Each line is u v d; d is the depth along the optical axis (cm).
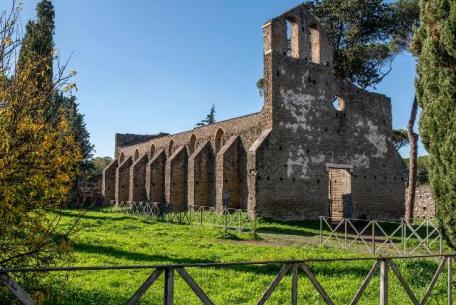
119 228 2262
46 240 716
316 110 3047
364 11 3369
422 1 1293
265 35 2967
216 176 3288
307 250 1667
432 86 1214
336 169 3247
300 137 2950
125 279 1107
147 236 1978
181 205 3972
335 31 3628
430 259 1370
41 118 730
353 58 3525
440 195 1197
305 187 2923
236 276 1171
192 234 2103
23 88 700
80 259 1306
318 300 964
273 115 2867
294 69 2989
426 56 1229
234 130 3419
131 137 5856
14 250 692
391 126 3434
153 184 4350
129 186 5019
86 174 954
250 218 2736
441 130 1179
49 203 719
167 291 498
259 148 2777
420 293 1043
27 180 677
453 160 1139
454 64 1163
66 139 736
